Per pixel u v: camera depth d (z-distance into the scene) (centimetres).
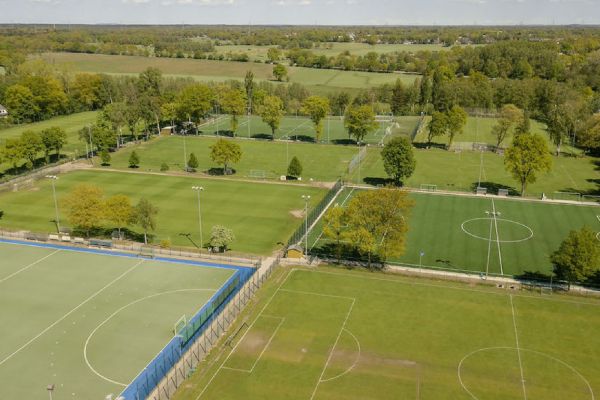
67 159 14838
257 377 5706
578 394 5388
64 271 8300
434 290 7525
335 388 5512
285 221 10338
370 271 8144
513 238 9406
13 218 10462
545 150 11469
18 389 5556
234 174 13612
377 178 13338
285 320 6800
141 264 8550
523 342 6269
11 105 19925
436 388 5497
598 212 10750
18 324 6794
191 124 19762
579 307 7038
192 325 6519
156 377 5725
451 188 12469
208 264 8538
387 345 6238
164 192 12081
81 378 5738
